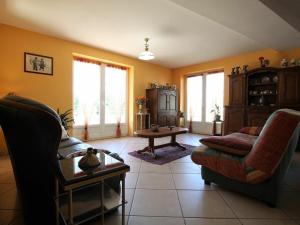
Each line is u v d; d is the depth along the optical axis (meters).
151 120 5.86
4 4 2.75
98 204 1.40
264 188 1.72
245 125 4.65
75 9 2.88
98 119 5.18
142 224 1.45
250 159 1.75
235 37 3.96
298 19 3.02
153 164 2.96
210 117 6.12
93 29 3.61
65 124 3.85
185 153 3.61
